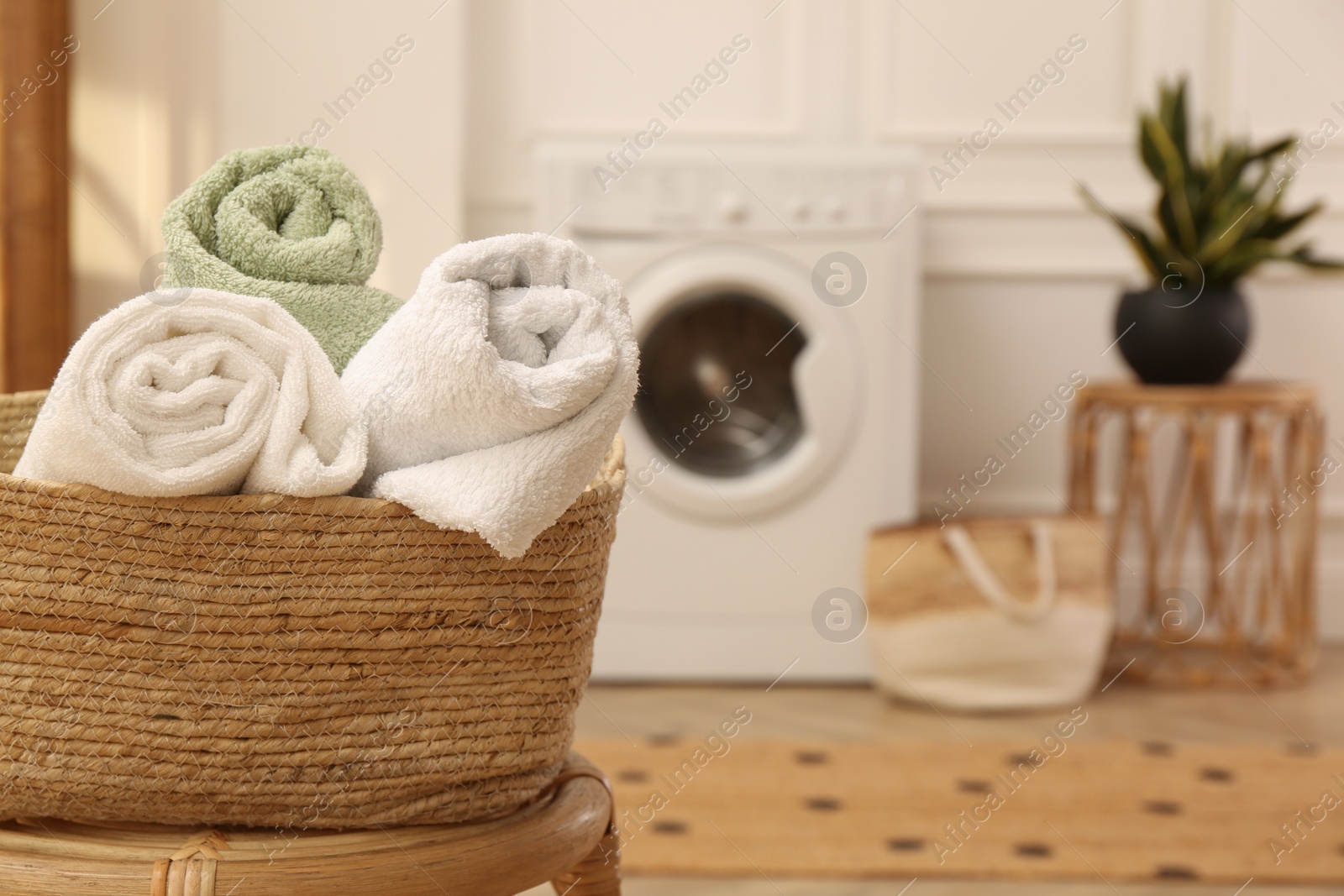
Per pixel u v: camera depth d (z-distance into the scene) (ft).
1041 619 6.72
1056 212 8.35
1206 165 7.39
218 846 1.75
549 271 1.83
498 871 1.83
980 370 8.39
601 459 1.80
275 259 2.15
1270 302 8.45
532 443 1.73
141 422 1.64
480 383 1.68
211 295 1.70
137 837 1.79
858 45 8.30
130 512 1.65
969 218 8.36
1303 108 8.35
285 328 1.73
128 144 7.31
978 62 8.30
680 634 7.16
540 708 1.90
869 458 7.09
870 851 4.68
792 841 4.77
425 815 1.83
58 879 1.69
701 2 8.24
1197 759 5.84
